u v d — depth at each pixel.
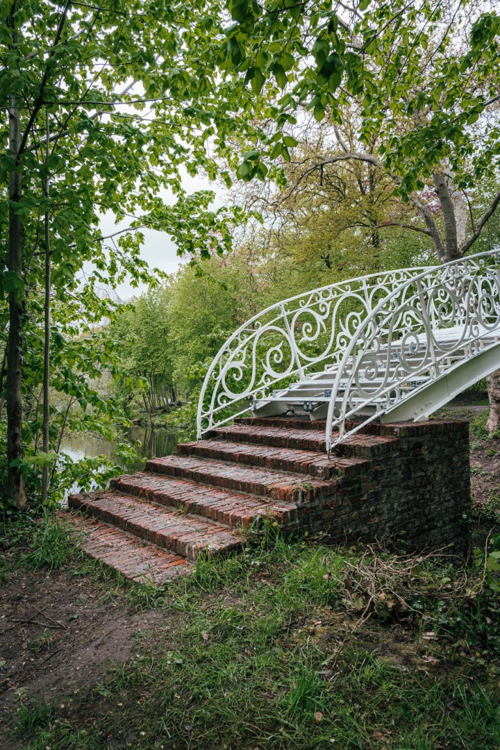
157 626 2.92
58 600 3.40
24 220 4.70
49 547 4.19
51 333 5.80
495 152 8.52
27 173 4.91
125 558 3.87
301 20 3.56
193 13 5.53
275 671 2.41
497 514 7.41
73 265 5.41
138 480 5.67
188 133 6.47
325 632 2.71
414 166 7.20
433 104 7.24
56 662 2.68
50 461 4.95
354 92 3.74
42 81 4.61
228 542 3.74
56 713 2.27
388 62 7.42
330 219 13.71
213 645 2.64
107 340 7.02
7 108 4.82
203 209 6.92
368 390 5.85
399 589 3.00
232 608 2.95
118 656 2.66
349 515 4.50
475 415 13.00
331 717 2.10
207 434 6.72
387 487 4.86
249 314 23.36
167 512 4.71
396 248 14.45
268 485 4.48
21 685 2.50
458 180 8.83
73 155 5.58
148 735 2.09
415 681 2.30
